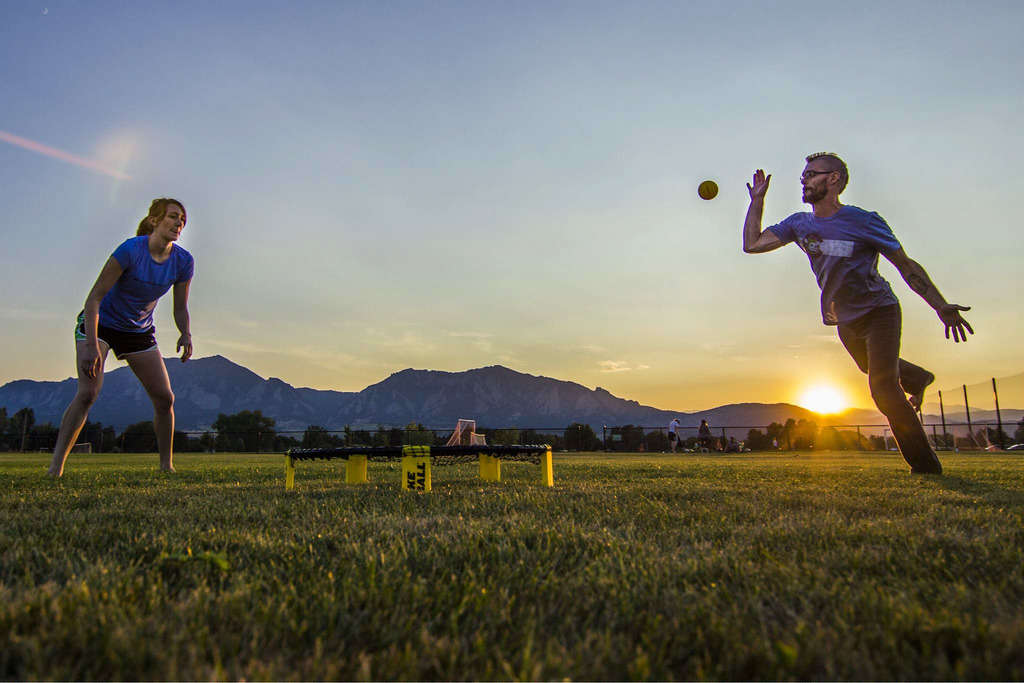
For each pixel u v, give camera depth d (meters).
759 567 1.98
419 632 1.42
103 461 14.38
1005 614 1.50
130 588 1.66
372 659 1.28
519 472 7.45
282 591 1.69
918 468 6.83
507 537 2.50
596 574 1.92
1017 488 4.86
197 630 1.38
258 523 2.96
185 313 7.29
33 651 1.24
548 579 1.84
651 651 1.33
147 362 7.12
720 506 3.55
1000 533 2.59
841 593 1.68
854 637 1.37
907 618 1.46
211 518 3.10
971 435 31.17
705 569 1.96
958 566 1.99
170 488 5.00
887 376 6.66
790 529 2.69
